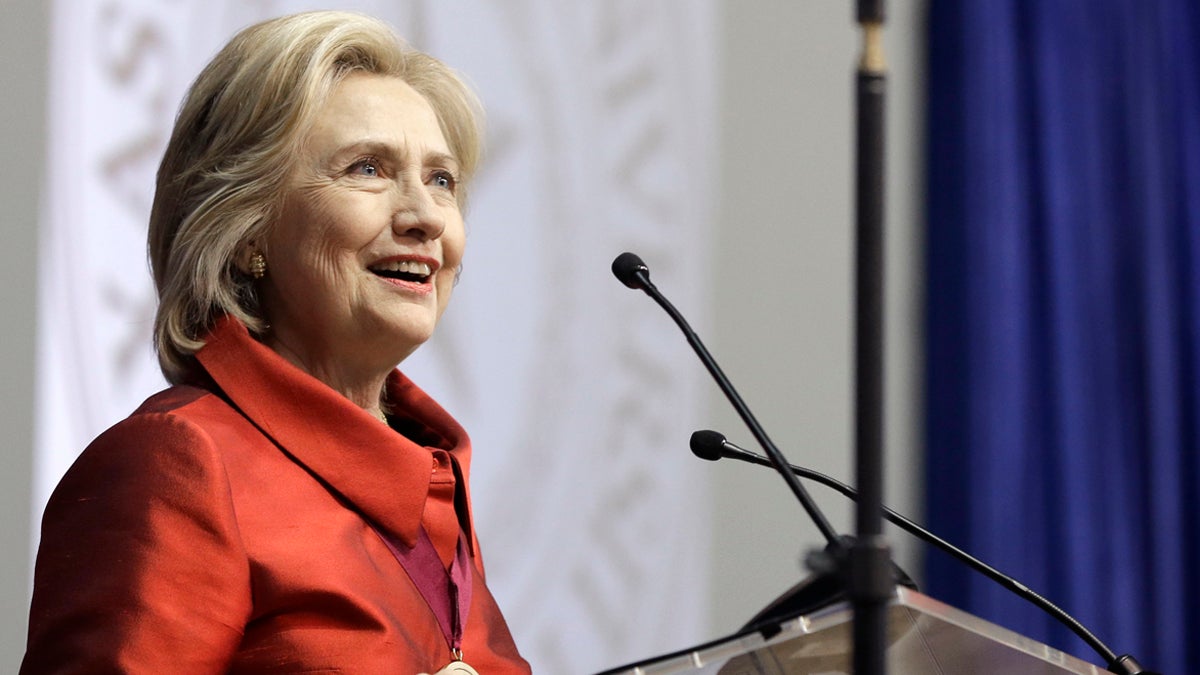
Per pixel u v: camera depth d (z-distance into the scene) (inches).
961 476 611.8
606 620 506.6
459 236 270.5
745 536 550.6
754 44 577.6
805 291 576.7
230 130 259.1
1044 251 631.2
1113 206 646.5
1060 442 623.8
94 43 416.8
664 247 526.0
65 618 221.6
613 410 513.0
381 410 283.7
